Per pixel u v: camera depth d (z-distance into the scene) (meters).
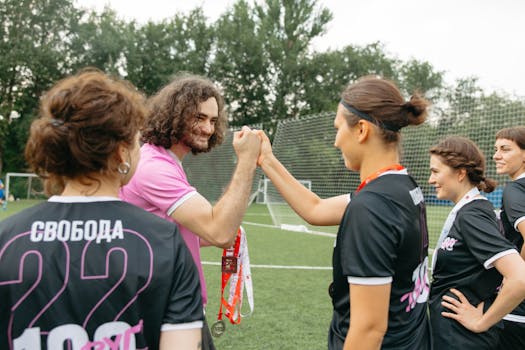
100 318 0.96
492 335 1.90
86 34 29.61
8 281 0.95
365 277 1.26
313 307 4.82
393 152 1.48
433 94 35.72
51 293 0.95
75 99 1.03
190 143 1.93
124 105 1.08
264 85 34.62
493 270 1.87
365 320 1.27
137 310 0.97
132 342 0.97
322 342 3.80
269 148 2.05
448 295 1.94
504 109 8.15
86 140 1.02
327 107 34.56
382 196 1.34
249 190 1.75
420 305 1.49
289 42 36.00
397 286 1.39
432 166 2.12
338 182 10.99
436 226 8.29
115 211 1.06
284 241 10.06
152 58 31.72
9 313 0.95
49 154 1.04
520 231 2.44
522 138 2.78
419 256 1.41
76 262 0.98
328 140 11.47
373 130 1.44
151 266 0.99
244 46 33.41
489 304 1.88
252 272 6.61
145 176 1.75
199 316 1.03
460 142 2.07
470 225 1.88
